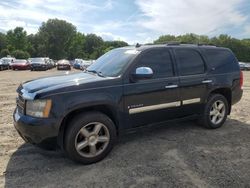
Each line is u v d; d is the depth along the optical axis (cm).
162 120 509
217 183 361
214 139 527
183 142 509
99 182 366
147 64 482
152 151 467
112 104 435
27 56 8619
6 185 359
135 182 365
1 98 962
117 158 439
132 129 471
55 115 388
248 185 357
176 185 356
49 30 10081
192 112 551
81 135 412
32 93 399
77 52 10431
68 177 380
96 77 457
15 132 564
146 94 472
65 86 404
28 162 426
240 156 448
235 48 9625
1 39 9738
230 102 617
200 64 559
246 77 2502
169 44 539
